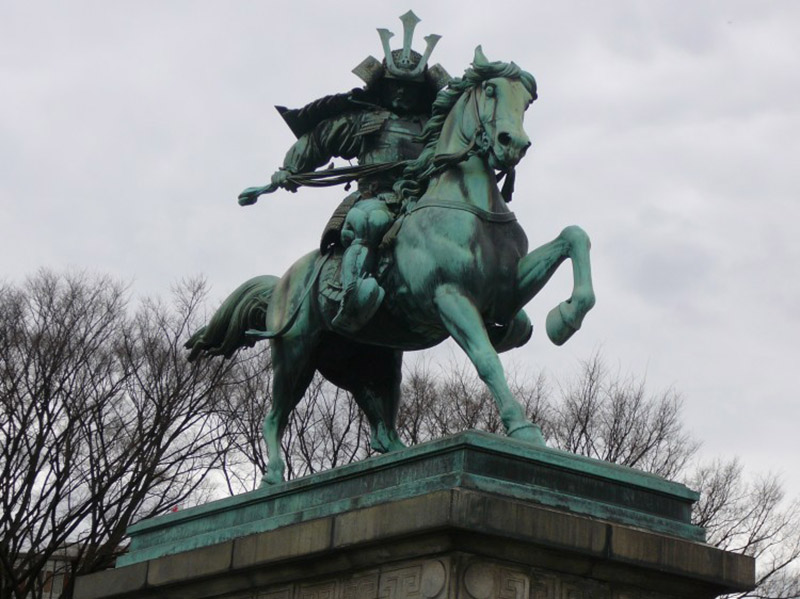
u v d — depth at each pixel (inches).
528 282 360.8
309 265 419.2
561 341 349.4
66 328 914.7
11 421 895.7
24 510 887.1
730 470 961.5
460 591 290.8
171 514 398.9
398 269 373.7
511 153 360.2
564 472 312.5
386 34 428.8
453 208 366.0
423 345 394.6
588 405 974.4
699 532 325.7
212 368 941.2
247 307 439.8
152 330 947.3
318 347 420.5
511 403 334.6
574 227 353.1
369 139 424.5
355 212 381.7
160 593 385.4
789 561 919.0
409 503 300.7
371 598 313.6
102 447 911.7
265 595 350.0
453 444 305.6
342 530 319.0
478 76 378.0
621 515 314.8
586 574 307.0
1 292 927.7
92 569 882.8
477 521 288.5
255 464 906.1
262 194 437.4
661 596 317.4
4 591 916.6
